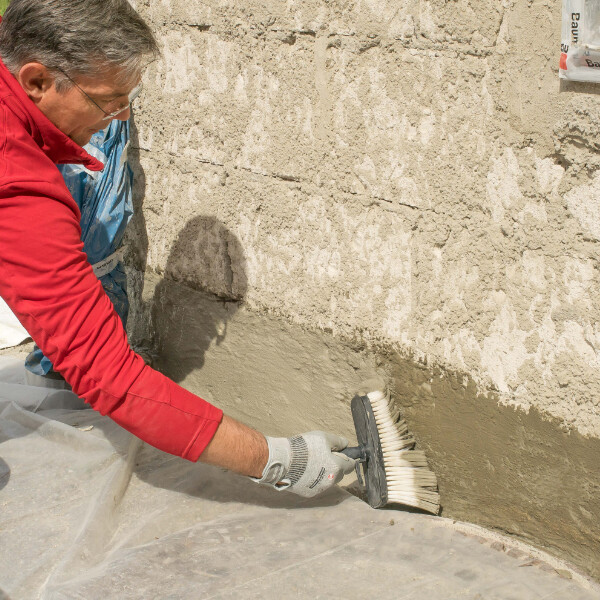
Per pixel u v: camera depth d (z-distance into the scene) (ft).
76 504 7.03
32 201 5.46
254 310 8.90
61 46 5.33
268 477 6.22
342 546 6.51
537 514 6.57
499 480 6.82
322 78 7.22
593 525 6.15
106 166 8.86
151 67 9.27
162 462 7.81
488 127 6.02
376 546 6.50
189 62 8.71
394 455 7.23
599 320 5.66
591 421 5.91
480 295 6.47
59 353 5.64
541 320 6.06
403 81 6.52
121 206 9.11
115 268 9.74
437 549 6.46
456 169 6.35
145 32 5.72
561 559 6.46
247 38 7.84
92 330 5.65
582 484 6.14
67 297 5.57
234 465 6.08
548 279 5.93
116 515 7.00
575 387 5.95
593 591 5.94
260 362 9.04
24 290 5.52
